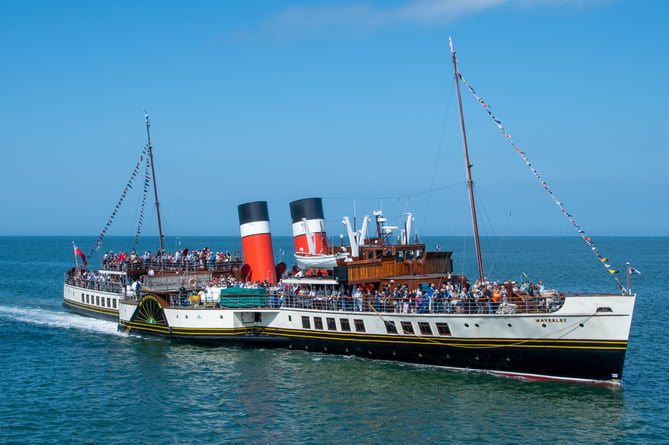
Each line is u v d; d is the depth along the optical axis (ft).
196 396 109.50
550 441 89.04
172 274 173.47
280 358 135.23
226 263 188.55
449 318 120.16
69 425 95.91
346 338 133.18
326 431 93.15
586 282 317.83
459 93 138.92
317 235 162.20
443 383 114.73
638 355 140.05
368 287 138.51
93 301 191.72
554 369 113.80
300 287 148.77
